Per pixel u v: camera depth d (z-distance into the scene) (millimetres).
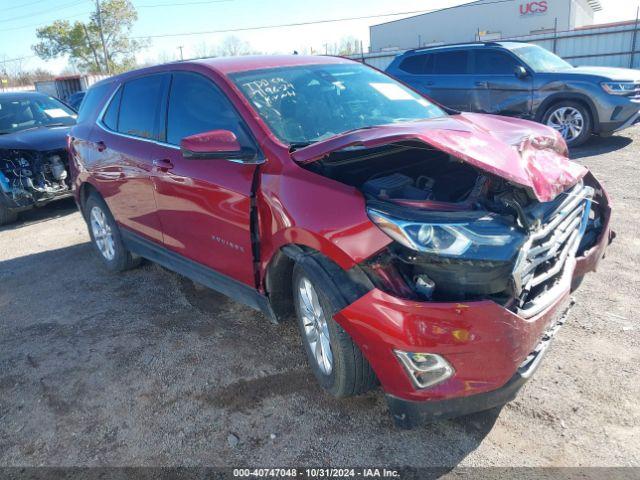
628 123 8891
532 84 9359
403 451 2600
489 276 2338
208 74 3686
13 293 5051
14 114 8320
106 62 51406
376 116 3666
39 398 3328
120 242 4973
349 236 2518
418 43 41844
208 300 4453
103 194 4848
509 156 2674
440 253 2324
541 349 2629
